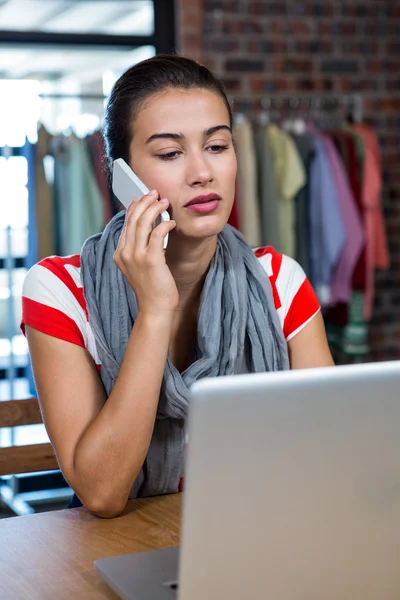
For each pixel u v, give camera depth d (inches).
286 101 173.8
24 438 146.7
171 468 52.6
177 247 51.6
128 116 50.3
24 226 154.2
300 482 28.6
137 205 48.1
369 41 180.1
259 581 29.2
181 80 49.5
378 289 183.8
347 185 160.4
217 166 49.6
